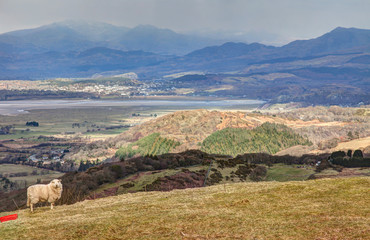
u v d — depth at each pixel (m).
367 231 16.59
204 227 19.50
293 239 16.64
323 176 119.69
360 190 24.86
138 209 25.23
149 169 131.62
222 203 25.17
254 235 17.61
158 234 18.81
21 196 102.12
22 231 20.95
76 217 24.06
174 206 25.36
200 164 145.38
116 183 107.25
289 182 31.50
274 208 22.53
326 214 20.16
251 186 31.42
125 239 18.44
